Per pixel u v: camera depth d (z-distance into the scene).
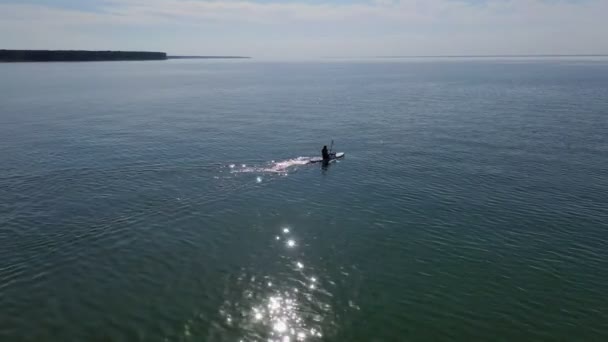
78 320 18.52
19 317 18.58
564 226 28.27
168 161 43.16
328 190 35.34
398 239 26.52
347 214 30.39
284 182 37.22
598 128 60.72
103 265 22.92
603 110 77.75
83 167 40.25
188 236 26.56
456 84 148.88
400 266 23.33
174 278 21.89
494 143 52.41
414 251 25.02
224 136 56.25
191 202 31.95
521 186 36.25
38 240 25.45
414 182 37.53
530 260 23.95
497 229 27.88
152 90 119.06
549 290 21.14
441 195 34.22
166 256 24.05
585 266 23.31
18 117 67.81
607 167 41.62
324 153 43.75
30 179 36.47
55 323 18.30
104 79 152.25
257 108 85.19
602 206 31.67
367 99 102.88
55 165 40.78
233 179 37.69
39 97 93.62
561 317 19.19
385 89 131.75
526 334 18.14
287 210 30.98
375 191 35.16
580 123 64.81
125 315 18.94
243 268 23.00
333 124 66.81
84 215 29.23
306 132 60.03
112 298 20.09
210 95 109.88
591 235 26.94
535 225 28.45
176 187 35.25
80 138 52.91
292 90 127.88
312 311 19.47
